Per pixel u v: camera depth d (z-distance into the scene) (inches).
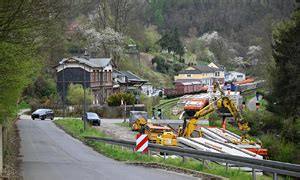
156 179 730.8
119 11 4057.6
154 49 6112.2
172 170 853.2
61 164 949.2
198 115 1405.0
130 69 4741.6
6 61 637.3
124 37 4264.3
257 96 3417.8
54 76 3420.3
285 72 2017.7
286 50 2028.8
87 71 3363.7
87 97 3125.0
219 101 1402.6
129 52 4945.9
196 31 7760.8
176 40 6417.3
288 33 2037.4
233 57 7012.8
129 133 2114.9
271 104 2133.4
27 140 1534.2
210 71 5698.8
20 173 795.4
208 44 7175.2
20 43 571.5
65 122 2309.3
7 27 505.4
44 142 1493.6
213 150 1136.2
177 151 940.6
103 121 2795.3
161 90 4426.7
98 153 1221.1
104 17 4042.8
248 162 724.7
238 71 6545.3
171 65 5836.6
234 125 1977.1
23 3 479.5
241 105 2304.4
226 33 7691.9
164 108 3302.2
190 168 864.3
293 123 1750.7
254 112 2158.0
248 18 7652.6
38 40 607.2
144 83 4303.6
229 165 946.1
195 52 6850.4
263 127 2009.1
